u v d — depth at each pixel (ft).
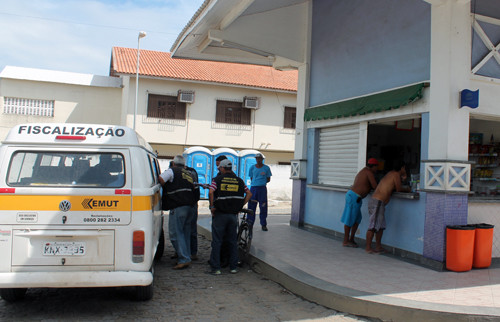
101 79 82.28
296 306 17.53
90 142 16.14
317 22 34.06
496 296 16.79
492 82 22.75
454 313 14.70
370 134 34.83
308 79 34.65
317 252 25.02
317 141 33.68
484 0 22.77
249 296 18.83
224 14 29.50
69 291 18.90
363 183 26.03
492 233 21.79
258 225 35.73
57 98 79.82
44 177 15.71
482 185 27.53
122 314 16.12
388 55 26.05
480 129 28.37
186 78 78.13
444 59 21.47
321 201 32.30
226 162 22.88
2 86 77.15
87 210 15.24
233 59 41.06
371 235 24.59
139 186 15.78
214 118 82.02
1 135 76.84
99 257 15.20
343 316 16.38
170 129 79.36
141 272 15.39
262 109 85.15
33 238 15.01
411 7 24.34
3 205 14.88
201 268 23.65
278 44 34.09
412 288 17.88
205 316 16.17
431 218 21.80
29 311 16.22
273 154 88.07
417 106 23.31
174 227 23.04
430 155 22.06
